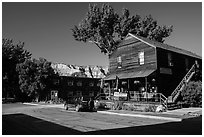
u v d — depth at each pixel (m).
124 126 14.79
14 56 59.66
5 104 44.72
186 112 21.41
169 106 24.27
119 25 47.00
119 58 33.81
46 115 22.48
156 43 32.56
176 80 31.22
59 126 15.02
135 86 32.31
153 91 29.20
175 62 31.55
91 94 61.56
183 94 26.55
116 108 28.47
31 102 51.38
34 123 16.59
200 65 36.75
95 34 46.53
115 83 34.94
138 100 28.38
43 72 49.78
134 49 31.62
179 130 13.15
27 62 50.41
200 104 25.50
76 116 21.36
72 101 29.70
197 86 25.89
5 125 15.70
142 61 30.22
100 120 18.09
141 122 16.70
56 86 55.47
